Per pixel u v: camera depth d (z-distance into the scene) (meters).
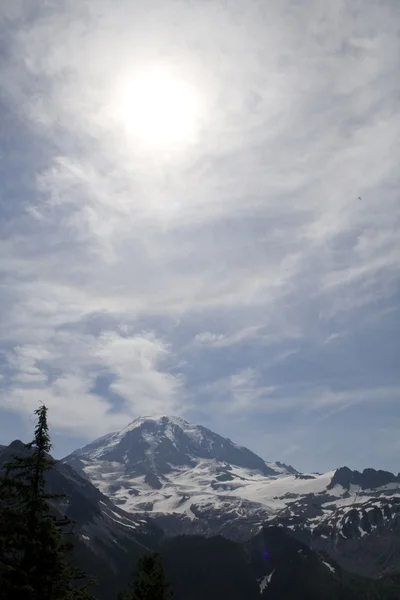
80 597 40.47
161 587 52.19
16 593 37.62
